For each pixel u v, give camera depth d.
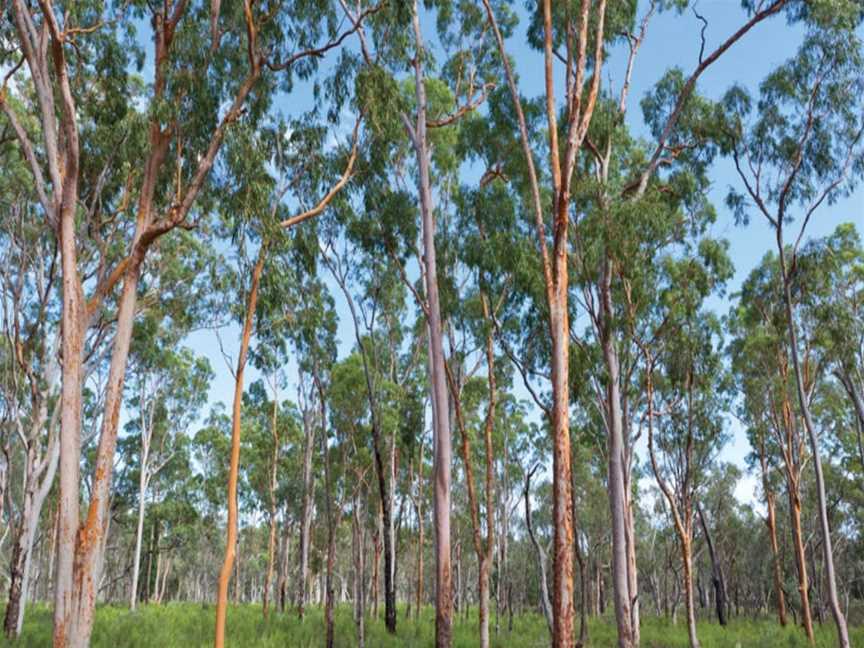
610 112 17.73
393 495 29.06
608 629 28.38
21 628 19.47
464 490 42.06
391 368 27.88
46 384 21.14
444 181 20.94
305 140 16.52
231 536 13.01
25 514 20.09
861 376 21.78
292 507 37.97
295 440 34.78
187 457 41.75
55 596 11.51
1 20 14.61
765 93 17.59
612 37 17.47
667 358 20.78
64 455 12.02
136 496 41.22
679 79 18.56
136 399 35.34
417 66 17.78
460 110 18.59
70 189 12.77
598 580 44.16
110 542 54.28
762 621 36.12
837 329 18.97
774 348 25.34
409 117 19.28
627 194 18.05
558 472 11.90
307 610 33.88
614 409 17.34
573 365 18.81
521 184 19.31
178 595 60.62
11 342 21.00
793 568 44.56
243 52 14.53
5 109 13.32
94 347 21.47
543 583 18.17
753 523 46.66
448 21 19.48
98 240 17.91
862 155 17.16
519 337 19.59
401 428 27.03
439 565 15.53
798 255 18.00
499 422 33.88
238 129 13.21
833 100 16.92
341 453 27.91
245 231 14.27
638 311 19.39
